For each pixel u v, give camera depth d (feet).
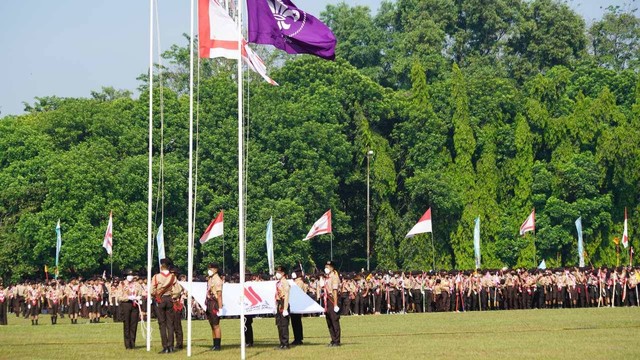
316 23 176.35
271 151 483.92
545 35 647.97
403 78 634.02
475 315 280.10
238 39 165.17
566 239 503.20
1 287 290.35
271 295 180.75
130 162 451.53
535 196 516.73
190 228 167.84
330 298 176.35
